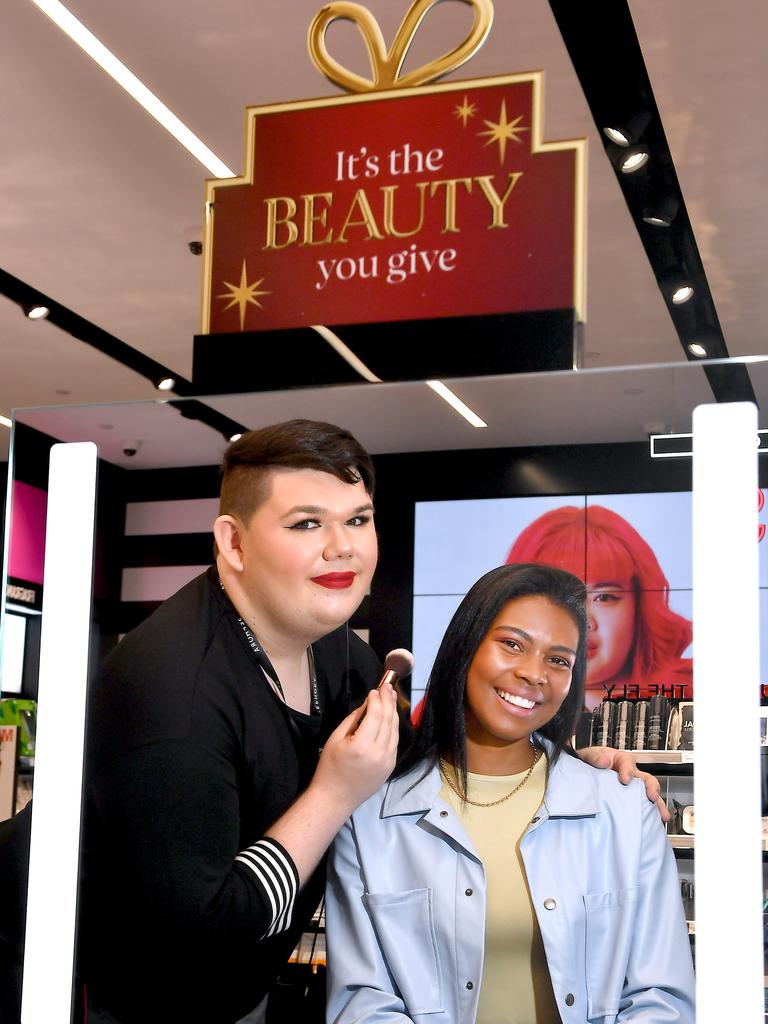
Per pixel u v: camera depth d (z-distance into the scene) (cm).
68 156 380
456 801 122
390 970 121
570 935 117
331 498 127
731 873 112
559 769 119
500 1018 118
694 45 301
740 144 349
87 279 474
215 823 125
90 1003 125
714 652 114
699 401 116
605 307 473
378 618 125
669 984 113
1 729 132
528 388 121
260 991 125
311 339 139
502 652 121
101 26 311
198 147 369
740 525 114
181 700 127
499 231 135
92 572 132
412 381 125
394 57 142
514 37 301
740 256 423
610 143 350
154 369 581
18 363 576
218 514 130
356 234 140
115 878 126
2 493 558
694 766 114
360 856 125
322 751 125
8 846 131
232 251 145
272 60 320
